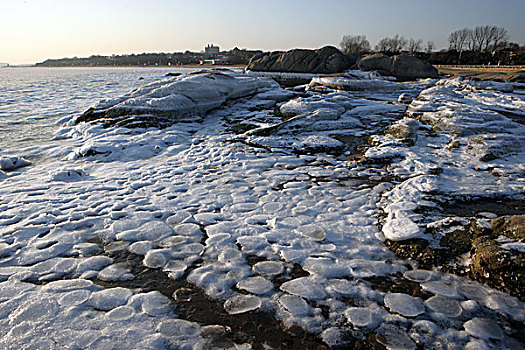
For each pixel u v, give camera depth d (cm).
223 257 322
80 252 334
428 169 548
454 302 258
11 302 262
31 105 1491
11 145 793
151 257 323
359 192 477
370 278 290
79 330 234
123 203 449
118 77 4328
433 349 219
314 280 288
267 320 245
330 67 4241
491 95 1313
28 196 477
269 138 764
